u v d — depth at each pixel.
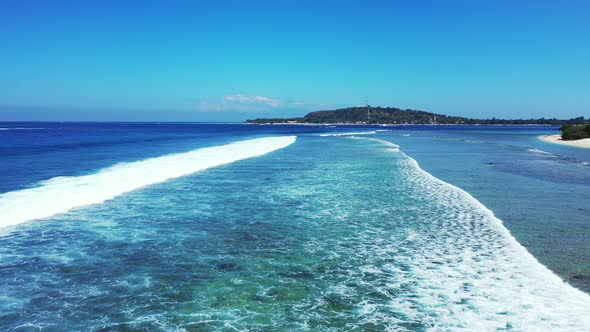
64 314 6.37
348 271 8.07
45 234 10.23
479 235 10.27
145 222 11.51
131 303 6.74
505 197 15.04
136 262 8.54
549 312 6.32
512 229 10.79
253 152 34.47
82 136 64.56
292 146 43.75
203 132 96.12
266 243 9.80
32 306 6.62
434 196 15.20
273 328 5.94
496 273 7.85
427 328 5.91
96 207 13.13
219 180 18.94
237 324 6.06
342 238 10.15
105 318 6.25
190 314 6.37
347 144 47.59
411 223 11.48
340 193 15.87
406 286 7.34
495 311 6.38
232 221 11.72
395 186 17.39
